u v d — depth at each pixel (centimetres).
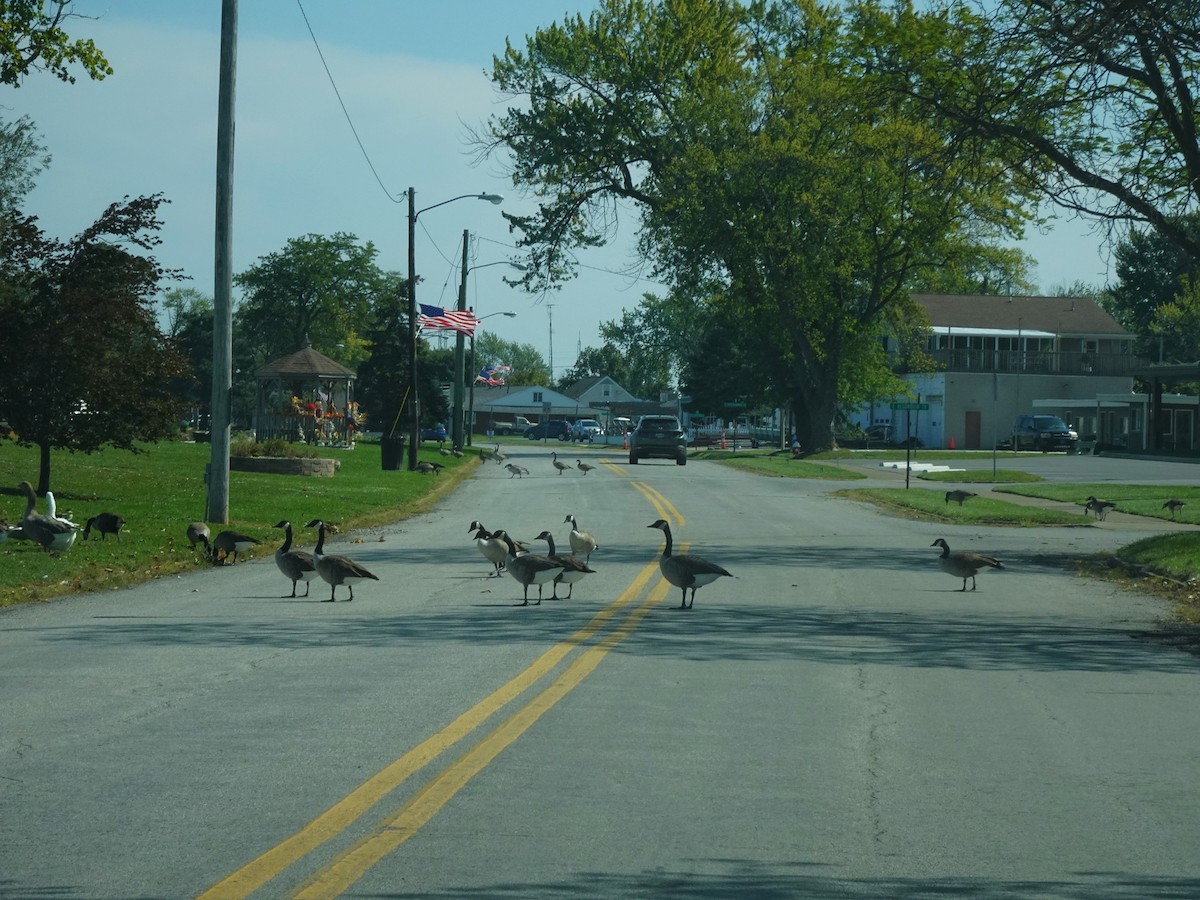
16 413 3416
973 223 7012
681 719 1130
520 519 3703
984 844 780
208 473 3036
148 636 1587
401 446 5675
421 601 1970
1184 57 2356
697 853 752
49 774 912
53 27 3170
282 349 14975
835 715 1163
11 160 5850
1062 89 2441
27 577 2103
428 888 682
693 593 1933
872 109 2803
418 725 1080
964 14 2533
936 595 2161
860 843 778
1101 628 1798
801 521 3775
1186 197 2639
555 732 1070
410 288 5797
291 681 1282
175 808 828
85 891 671
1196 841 794
